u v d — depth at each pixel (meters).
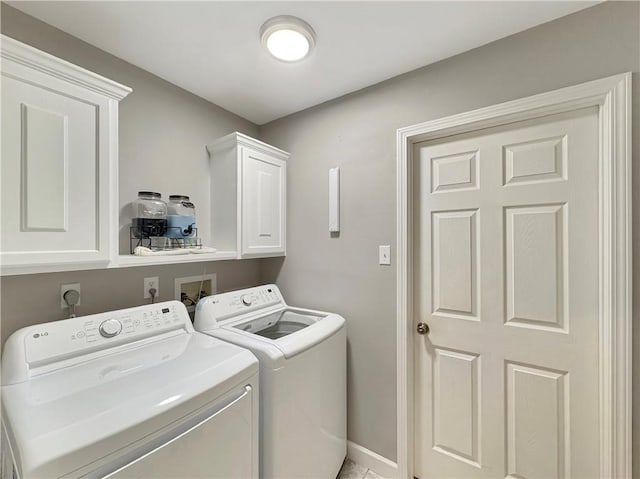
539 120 1.30
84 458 0.67
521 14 1.18
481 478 1.44
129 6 1.12
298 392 1.28
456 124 1.42
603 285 1.15
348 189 1.80
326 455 1.49
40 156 0.96
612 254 1.10
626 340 1.08
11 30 1.13
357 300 1.76
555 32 1.21
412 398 1.62
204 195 1.83
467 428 1.48
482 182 1.44
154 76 1.59
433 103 1.50
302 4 1.13
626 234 1.07
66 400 0.82
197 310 1.55
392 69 1.56
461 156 1.49
